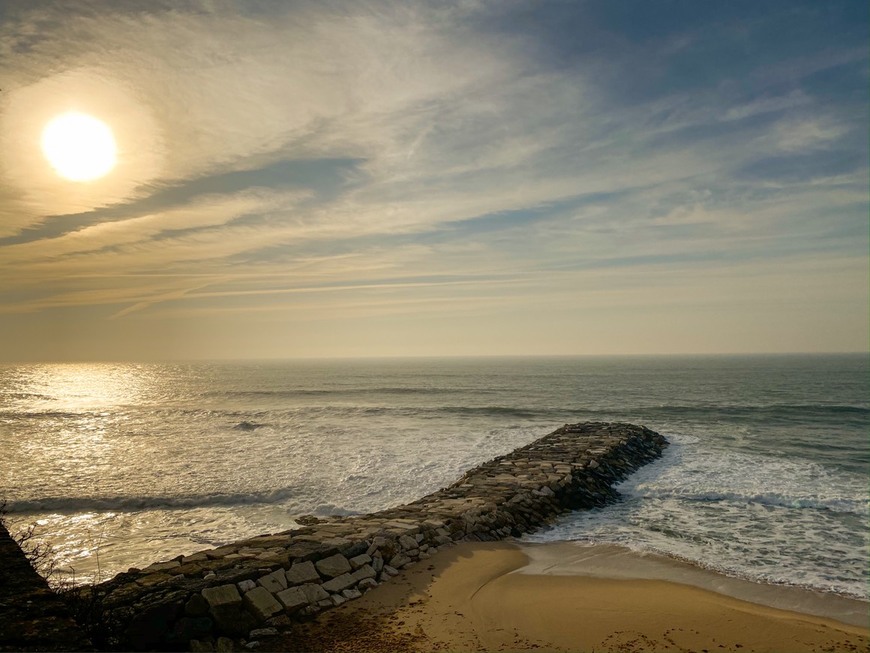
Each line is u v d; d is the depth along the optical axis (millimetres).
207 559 8828
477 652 6824
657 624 7789
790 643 7332
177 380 111438
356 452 25484
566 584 9500
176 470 21688
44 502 17156
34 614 4973
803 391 68688
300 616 7766
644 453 25078
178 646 6785
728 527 14195
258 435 30984
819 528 14117
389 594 8805
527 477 17766
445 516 12805
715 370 127562
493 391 69000
